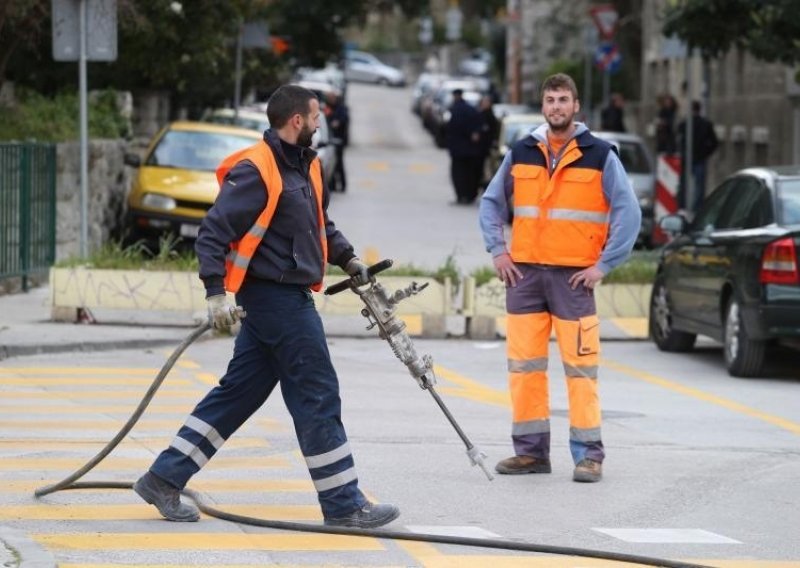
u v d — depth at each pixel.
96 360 37.25
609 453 27.17
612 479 24.78
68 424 28.31
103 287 42.28
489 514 22.05
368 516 20.48
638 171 73.12
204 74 74.00
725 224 39.28
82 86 46.88
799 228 36.00
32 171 49.50
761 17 58.88
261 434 27.78
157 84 74.62
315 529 20.44
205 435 20.77
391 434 28.31
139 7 66.00
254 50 95.94
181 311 43.06
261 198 19.92
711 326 38.84
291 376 20.33
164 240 47.34
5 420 28.59
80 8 46.59
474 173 94.38
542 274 24.70
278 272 20.11
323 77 187.38
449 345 42.09
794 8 56.97
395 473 24.78
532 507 22.61
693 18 60.28
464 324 44.91
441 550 19.72
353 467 20.58
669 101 92.00
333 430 20.39
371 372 36.59
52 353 38.16
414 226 77.75
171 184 57.19
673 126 91.75
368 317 22.33
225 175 20.30
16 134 53.81
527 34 171.00
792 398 34.31
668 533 21.20
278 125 20.22
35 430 27.59
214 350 39.47
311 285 20.48
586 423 24.61
